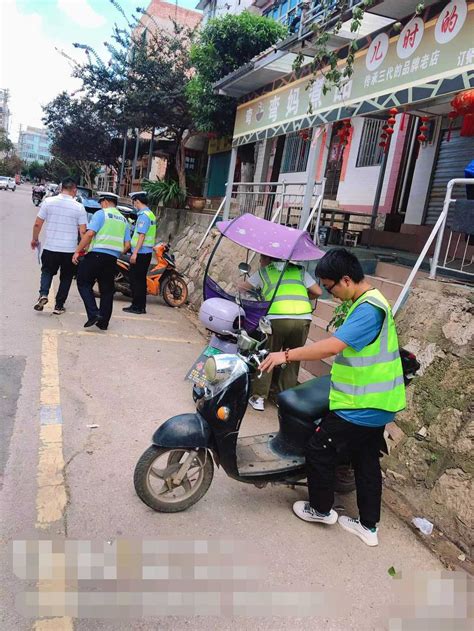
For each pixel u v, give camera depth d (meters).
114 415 4.36
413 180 9.36
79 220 7.11
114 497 3.23
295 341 4.88
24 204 33.62
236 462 3.17
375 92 5.84
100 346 6.17
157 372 5.55
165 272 9.06
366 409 2.95
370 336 2.89
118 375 5.30
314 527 3.25
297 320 4.80
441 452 3.58
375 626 2.51
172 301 9.17
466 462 3.39
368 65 5.96
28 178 110.44
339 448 3.03
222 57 13.60
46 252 7.01
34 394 4.54
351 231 9.25
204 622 2.41
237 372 3.03
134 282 8.17
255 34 13.23
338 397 3.01
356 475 3.20
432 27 5.03
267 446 3.50
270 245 4.39
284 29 13.47
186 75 17.08
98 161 32.53
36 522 2.90
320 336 6.09
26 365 5.18
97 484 3.34
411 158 9.73
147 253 8.03
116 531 2.94
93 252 6.54
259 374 3.26
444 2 4.88
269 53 8.28
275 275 4.92
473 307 3.99
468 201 4.50
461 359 3.82
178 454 3.27
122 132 23.92
